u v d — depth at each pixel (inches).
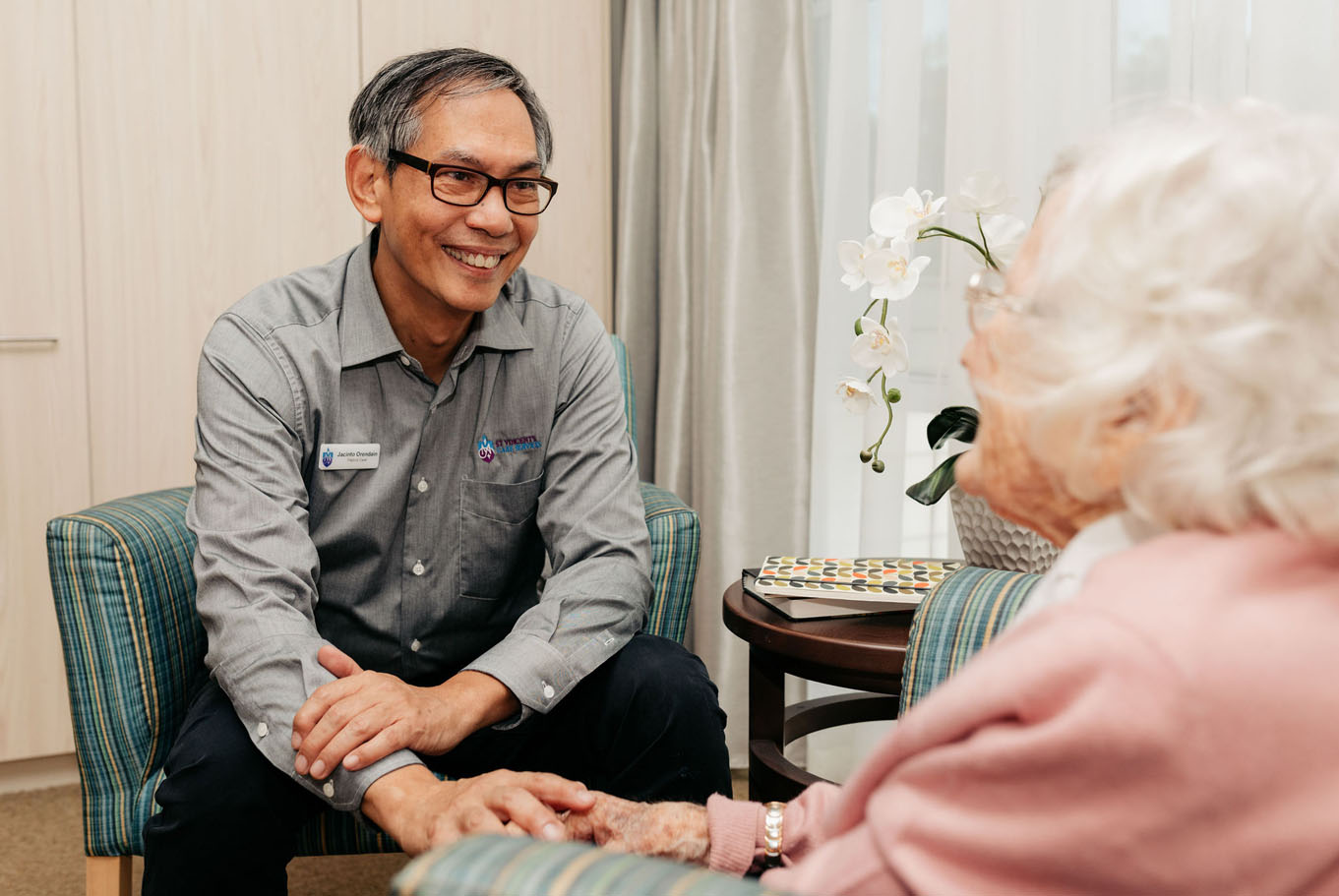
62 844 88.3
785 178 95.0
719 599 99.3
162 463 98.5
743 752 101.8
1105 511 26.3
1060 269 24.1
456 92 58.1
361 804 47.9
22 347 94.5
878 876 23.0
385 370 63.1
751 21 95.5
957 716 22.3
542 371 66.3
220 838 50.9
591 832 40.9
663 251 106.1
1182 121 25.0
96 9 93.4
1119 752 20.1
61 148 93.8
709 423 99.0
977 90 78.7
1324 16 62.0
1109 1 73.7
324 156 100.2
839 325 95.7
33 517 96.3
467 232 59.0
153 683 58.3
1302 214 21.7
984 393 27.2
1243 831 20.1
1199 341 21.9
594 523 63.0
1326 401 21.5
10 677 97.3
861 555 90.8
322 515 63.2
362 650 66.1
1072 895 21.2
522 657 55.4
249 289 99.3
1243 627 20.5
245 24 97.2
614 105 112.5
